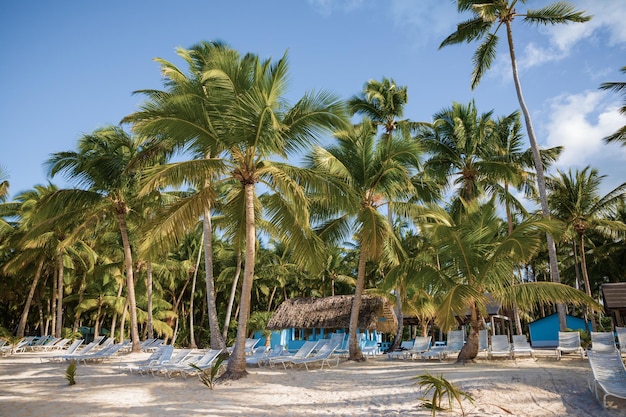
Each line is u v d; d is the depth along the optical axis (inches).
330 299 957.8
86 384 413.1
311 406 311.9
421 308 839.7
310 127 445.1
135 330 739.4
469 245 495.2
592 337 468.1
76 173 703.7
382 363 551.5
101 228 877.8
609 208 944.9
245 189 446.9
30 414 294.7
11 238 1013.2
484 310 496.4
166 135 440.1
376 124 923.4
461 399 306.0
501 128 880.3
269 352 602.9
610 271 1291.8
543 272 1606.8
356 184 577.3
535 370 392.8
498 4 695.1
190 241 1401.3
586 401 289.7
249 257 440.1
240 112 404.5
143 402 329.4
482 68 753.6
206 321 1626.5
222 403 323.0
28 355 761.6
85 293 1332.4
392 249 587.8
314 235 495.5
